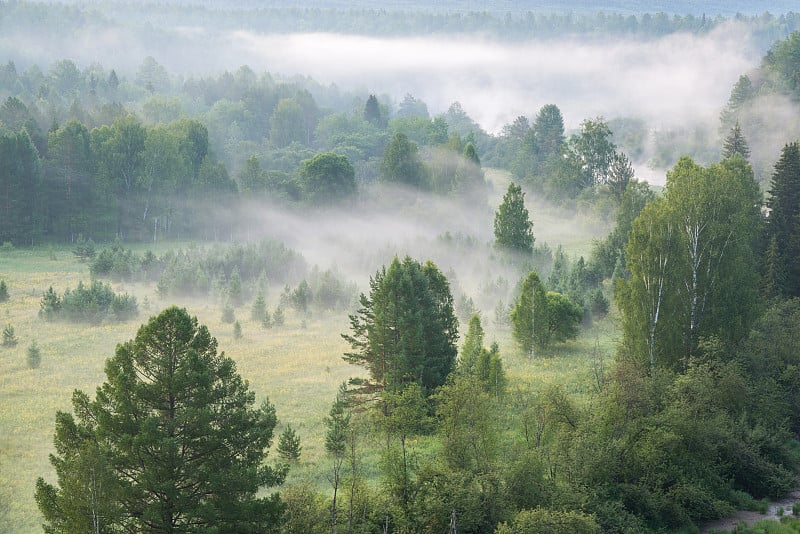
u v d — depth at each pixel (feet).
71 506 119.65
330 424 197.67
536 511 150.41
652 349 230.07
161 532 125.70
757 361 225.56
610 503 172.55
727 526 177.99
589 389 229.45
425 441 200.44
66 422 127.95
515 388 232.53
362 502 146.92
